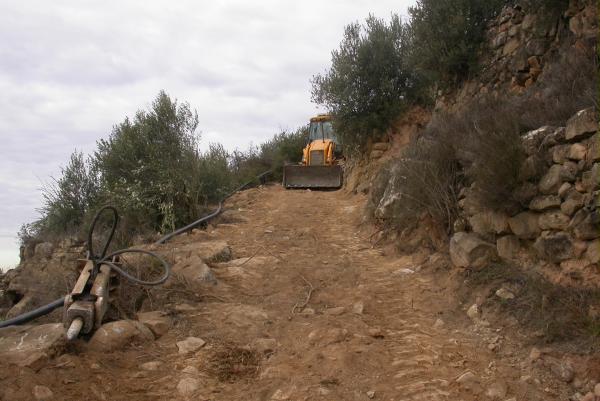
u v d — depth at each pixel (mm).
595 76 5582
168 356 4488
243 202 13594
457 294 5492
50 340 4172
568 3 7938
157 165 11133
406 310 5477
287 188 16359
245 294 6176
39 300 7648
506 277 5188
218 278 6664
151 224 10820
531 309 4559
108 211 10562
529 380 3822
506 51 9406
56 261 9531
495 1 10219
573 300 4316
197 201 11586
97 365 4094
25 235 13016
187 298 5816
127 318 5090
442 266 6266
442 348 4484
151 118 12008
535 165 5078
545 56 8266
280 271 7008
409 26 12656
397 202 7871
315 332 4859
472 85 10320
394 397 3779
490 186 5500
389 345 4633
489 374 3994
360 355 4406
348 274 6758
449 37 10547
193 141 12125
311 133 20047
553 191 4863
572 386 3678
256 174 21078
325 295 6051
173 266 6668
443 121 8086
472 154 6043
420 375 4066
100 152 12344
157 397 3830
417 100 13578
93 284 4867
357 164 14102
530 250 5270
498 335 4543
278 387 3979
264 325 5199
